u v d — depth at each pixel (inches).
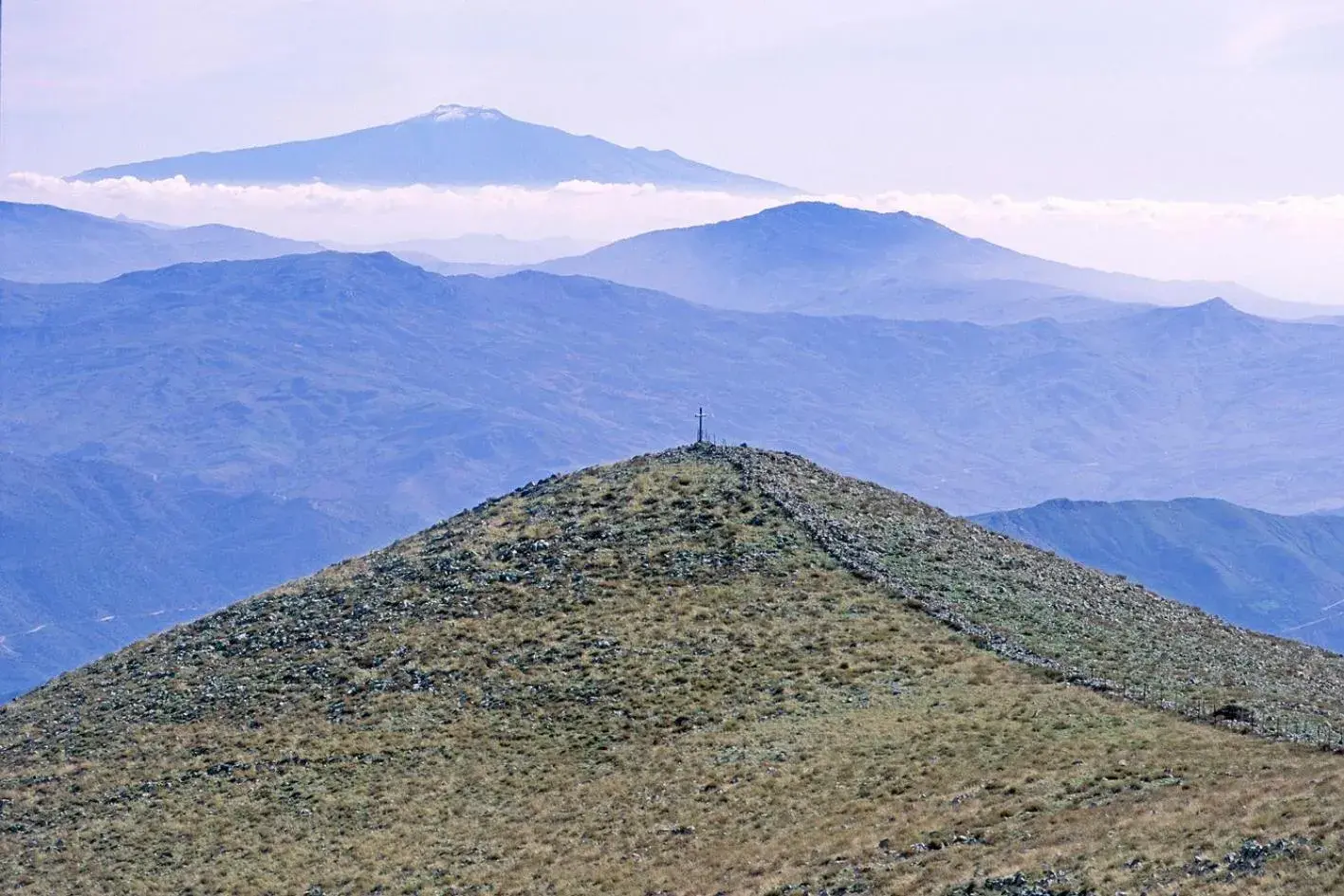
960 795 7037.4
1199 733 7593.5
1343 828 5324.8
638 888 6840.6
